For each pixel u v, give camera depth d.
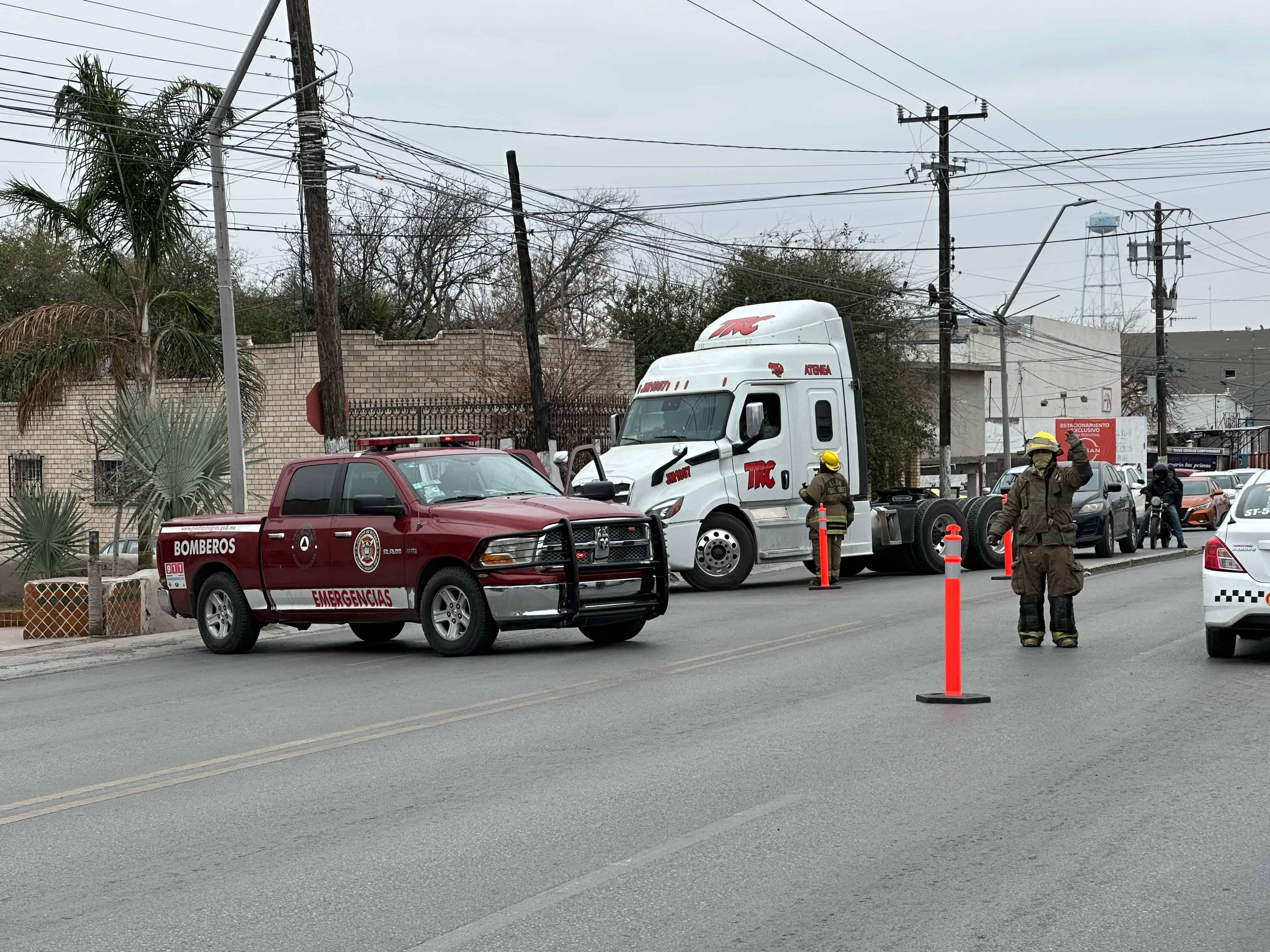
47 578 21.02
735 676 12.63
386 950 5.47
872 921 5.70
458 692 12.23
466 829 7.36
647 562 14.82
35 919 6.06
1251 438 76.62
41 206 24.05
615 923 5.73
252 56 19.33
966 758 8.84
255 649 17.06
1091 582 22.61
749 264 45.91
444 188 46.94
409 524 14.92
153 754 9.95
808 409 23.31
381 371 35.53
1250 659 13.35
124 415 20.86
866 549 23.88
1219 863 6.48
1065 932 5.53
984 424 63.72
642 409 23.42
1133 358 90.94
